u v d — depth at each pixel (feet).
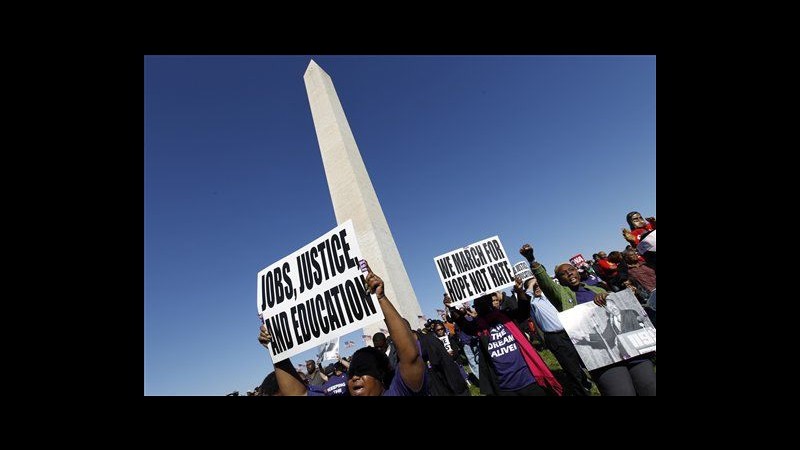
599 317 12.43
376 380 8.93
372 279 9.18
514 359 14.87
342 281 11.07
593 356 12.07
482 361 16.11
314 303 11.60
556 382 13.98
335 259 11.42
